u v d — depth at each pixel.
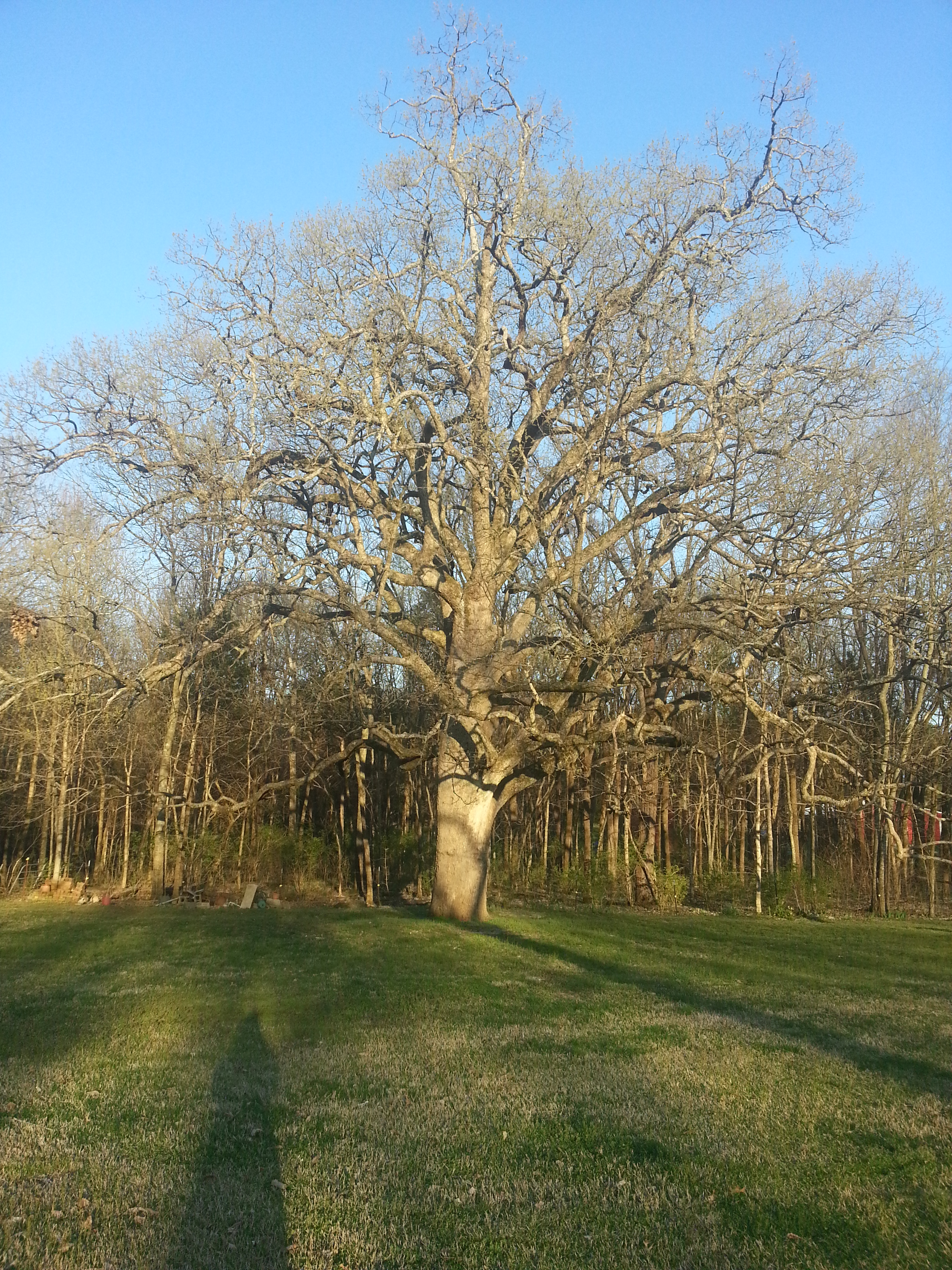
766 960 17.88
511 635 22.78
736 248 19.67
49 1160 7.00
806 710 21.22
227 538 18.80
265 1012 12.24
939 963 18.33
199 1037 10.91
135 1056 10.02
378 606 20.59
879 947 20.34
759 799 29.03
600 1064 9.79
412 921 21.66
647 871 27.92
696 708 25.48
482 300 21.58
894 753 24.62
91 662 22.70
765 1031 11.47
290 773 29.80
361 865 28.33
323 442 19.02
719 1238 5.87
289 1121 7.91
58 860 28.89
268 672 28.70
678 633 27.05
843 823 35.00
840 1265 5.57
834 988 15.02
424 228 20.86
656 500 20.25
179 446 18.70
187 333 19.41
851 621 19.77
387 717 28.73
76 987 14.02
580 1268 5.47
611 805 27.69
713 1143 7.52
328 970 15.52
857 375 19.12
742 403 18.64
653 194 19.39
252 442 19.25
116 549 25.92
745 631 19.34
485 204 21.08
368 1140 7.47
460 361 20.42
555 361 20.50
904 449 21.73
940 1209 6.36
